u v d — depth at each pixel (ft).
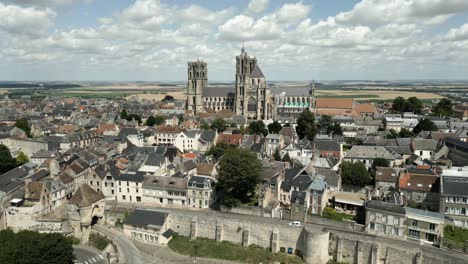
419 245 354.13
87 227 433.89
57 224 430.61
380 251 357.61
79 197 433.07
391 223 374.02
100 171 512.22
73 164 547.49
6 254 334.85
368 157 591.37
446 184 396.78
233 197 455.63
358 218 409.08
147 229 423.23
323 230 391.04
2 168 556.51
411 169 483.10
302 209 418.92
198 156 607.78
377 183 494.59
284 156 613.11
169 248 412.57
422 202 432.25
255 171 449.89
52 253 329.72
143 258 390.01
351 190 500.33
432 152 621.31
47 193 461.37
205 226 428.97
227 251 401.90
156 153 622.13
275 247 394.93
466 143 576.20
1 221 424.46
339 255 375.04
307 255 372.38
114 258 391.65
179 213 442.09
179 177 490.08
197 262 385.91
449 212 389.80
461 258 326.24
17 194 452.35
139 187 494.18
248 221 412.77
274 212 432.25
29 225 429.79
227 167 450.71
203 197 465.06
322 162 548.72
